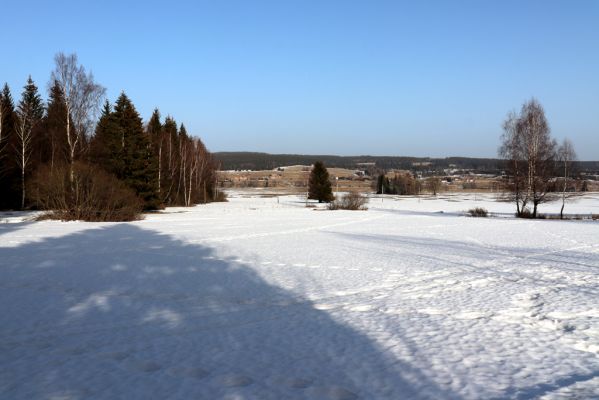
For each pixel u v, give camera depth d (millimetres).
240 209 52656
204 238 21797
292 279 11883
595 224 31625
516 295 10047
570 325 7711
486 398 4953
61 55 34188
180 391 5125
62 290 10508
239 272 12898
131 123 45500
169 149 58938
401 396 4992
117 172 44406
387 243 20312
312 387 5227
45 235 22203
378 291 10500
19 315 8336
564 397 4965
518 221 35094
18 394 5062
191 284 11211
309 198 77688
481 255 16453
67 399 4941
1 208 40781
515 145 41062
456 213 47719
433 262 14797
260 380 5434
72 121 35406
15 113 43438
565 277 12195
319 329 7516
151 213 43188
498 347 6609
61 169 32656
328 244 19797
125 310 8719
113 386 5266
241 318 8188
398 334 7230
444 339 6984
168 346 6656
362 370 5746
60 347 6617
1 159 40125
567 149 41062
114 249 17688
